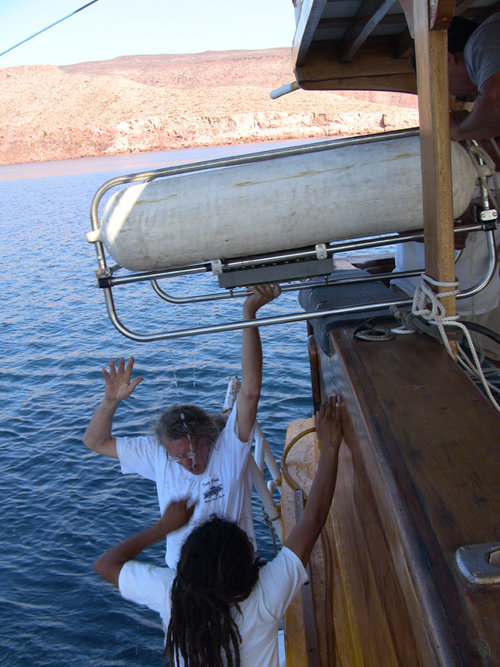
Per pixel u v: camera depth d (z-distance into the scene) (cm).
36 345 2247
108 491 1184
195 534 194
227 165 226
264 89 17988
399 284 328
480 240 277
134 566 224
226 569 187
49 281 3403
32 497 1183
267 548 919
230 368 1728
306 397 1458
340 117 15462
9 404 1691
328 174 217
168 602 211
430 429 158
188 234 220
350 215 219
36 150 17850
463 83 259
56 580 945
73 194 9138
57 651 805
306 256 231
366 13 272
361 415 174
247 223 218
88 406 1633
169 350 1938
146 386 1638
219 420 293
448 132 192
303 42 304
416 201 218
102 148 17375
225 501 275
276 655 199
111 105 18662
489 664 93
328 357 278
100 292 2997
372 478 162
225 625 186
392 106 15788
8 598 908
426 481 137
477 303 286
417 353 209
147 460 287
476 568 108
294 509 352
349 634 267
